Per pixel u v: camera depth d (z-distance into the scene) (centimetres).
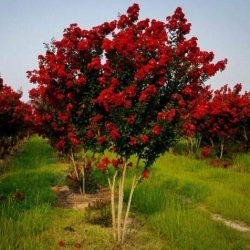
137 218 1212
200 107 951
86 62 1244
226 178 1892
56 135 1614
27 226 1038
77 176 1598
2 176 1881
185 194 1569
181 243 962
